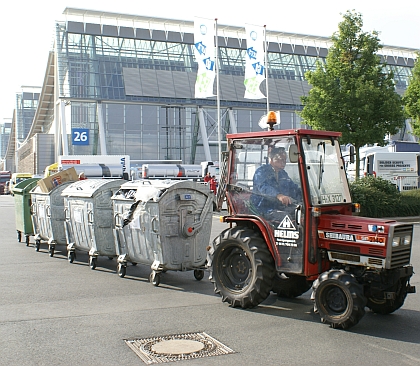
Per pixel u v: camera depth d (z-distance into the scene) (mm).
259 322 6527
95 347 5535
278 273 7531
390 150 34969
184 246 8984
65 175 12477
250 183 7305
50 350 5441
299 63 64125
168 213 8812
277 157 7008
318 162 7031
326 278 6258
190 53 60625
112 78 56625
